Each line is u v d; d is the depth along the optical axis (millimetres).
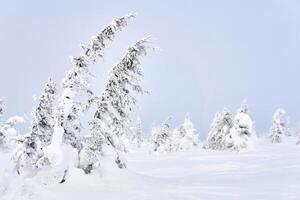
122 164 20438
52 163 18047
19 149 19094
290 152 42156
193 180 20938
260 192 15516
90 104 19859
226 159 40562
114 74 19906
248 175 23125
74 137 20703
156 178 20672
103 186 17562
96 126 19578
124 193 16203
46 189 16781
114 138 20188
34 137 19359
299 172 21797
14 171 18828
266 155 41531
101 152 19797
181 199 14555
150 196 15336
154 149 59438
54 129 18828
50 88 19766
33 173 18406
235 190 16391
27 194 16078
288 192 15125
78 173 18266
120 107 20234
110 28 19391
